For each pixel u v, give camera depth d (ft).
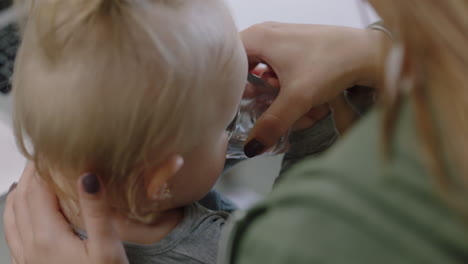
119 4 1.39
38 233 1.73
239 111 2.01
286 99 2.04
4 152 2.69
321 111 2.19
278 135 2.02
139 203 1.62
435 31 0.83
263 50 2.15
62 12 1.42
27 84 1.45
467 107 0.82
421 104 0.86
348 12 2.95
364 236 0.87
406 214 0.85
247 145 2.00
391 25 0.92
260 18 2.97
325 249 0.89
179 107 1.45
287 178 1.03
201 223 1.81
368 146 0.92
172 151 1.51
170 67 1.41
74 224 1.82
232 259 1.09
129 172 1.50
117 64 1.38
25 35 1.53
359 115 2.27
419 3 0.84
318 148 2.24
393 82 0.90
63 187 1.65
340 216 0.89
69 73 1.39
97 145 1.43
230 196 3.44
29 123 1.48
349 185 0.90
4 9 3.15
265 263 0.96
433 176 0.83
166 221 1.80
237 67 1.61
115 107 1.39
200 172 1.70
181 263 1.74
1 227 2.69
